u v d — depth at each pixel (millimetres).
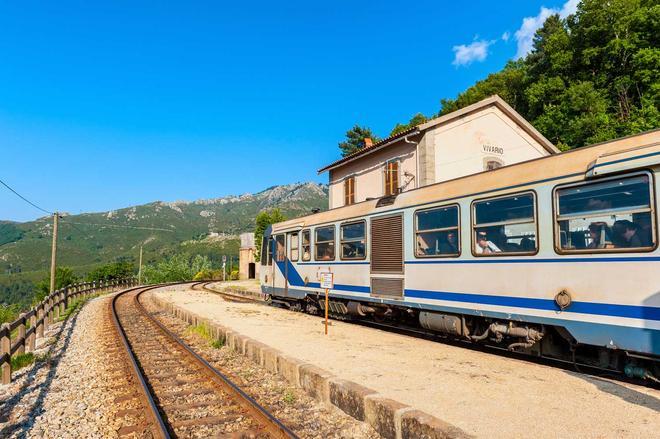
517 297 7863
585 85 28234
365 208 12328
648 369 6352
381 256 11516
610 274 6508
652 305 5988
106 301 24984
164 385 7730
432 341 10203
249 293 26953
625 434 4582
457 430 4480
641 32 29281
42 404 6988
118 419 6176
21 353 10273
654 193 6113
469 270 8883
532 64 41406
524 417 5121
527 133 19625
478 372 7250
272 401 6734
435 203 9859
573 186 7152
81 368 9281
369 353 8789
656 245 6023
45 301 15297
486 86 40250
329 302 14039
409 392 6145
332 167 23031
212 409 6469
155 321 15781
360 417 5738
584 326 6770
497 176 8531
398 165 18594
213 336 12086
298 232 15938
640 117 25734
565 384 6500
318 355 8586
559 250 7234
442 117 17172
